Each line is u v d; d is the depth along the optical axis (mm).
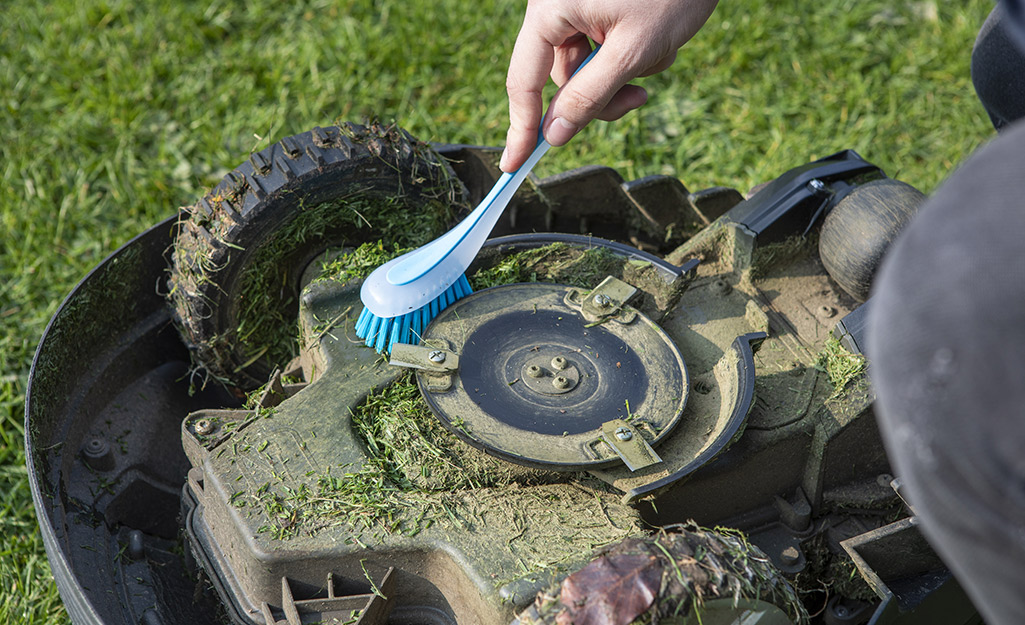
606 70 991
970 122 1547
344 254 1077
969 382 667
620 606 840
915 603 980
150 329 1120
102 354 1093
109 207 1413
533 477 958
